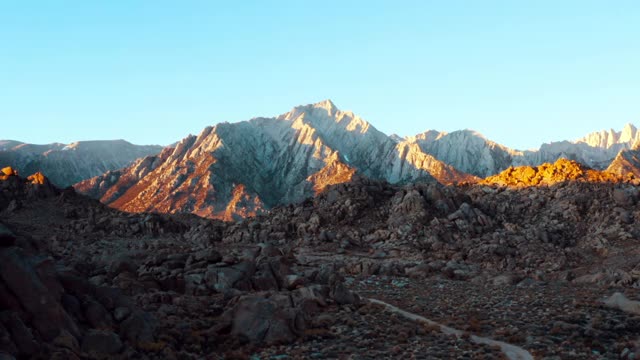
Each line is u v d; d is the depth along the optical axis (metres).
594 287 50.50
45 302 23.00
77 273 28.95
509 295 45.44
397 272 62.34
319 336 30.23
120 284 33.34
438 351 28.02
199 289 36.06
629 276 51.69
